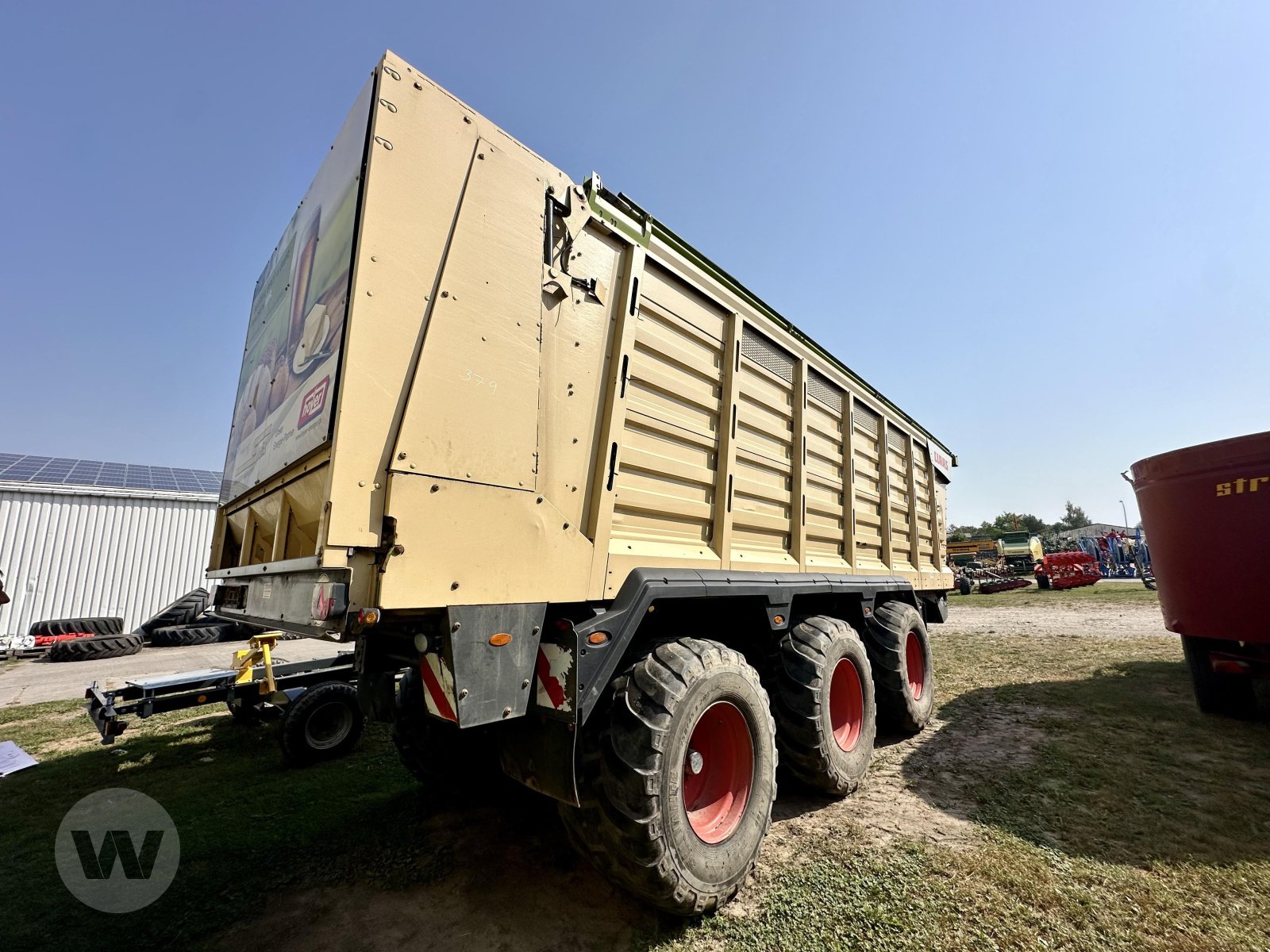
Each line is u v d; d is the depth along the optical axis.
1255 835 2.78
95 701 4.51
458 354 1.95
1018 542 31.23
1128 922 2.14
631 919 2.22
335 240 2.08
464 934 2.13
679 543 2.88
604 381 2.52
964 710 5.41
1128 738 4.34
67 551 14.08
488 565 1.93
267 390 2.87
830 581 3.88
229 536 3.66
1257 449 4.48
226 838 2.94
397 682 3.24
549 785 2.05
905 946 2.03
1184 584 4.93
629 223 2.76
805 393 4.04
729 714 2.57
